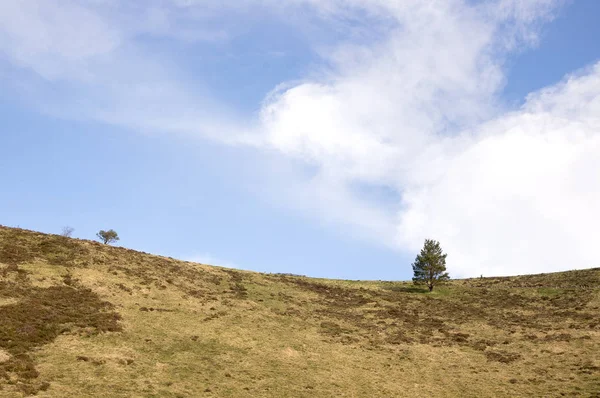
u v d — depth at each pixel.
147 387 27.78
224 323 43.66
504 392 33.75
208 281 60.00
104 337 34.56
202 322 42.66
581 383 34.53
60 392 25.03
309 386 32.22
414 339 48.03
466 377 37.12
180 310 44.78
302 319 50.88
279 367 35.31
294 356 38.38
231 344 38.59
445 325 54.38
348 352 41.47
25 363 27.69
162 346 35.34
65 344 31.94
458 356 42.81
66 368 28.36
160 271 56.69
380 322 53.97
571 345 44.75
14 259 45.66
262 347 39.25
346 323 52.09
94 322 36.62
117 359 31.12
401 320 55.78
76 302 39.94
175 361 33.03
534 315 58.34
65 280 44.25
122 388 27.03
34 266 45.44
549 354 42.62
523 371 38.47
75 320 36.28
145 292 47.56
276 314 50.84
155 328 38.69
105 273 49.25
